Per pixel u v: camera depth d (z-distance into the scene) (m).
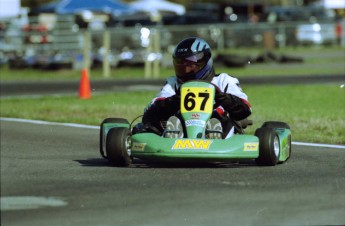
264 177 27.75
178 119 30.11
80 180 27.28
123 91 74.44
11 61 107.25
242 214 22.11
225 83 31.78
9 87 80.19
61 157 34.62
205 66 31.61
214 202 23.55
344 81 84.06
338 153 35.81
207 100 30.44
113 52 113.50
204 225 21.02
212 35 127.88
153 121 31.81
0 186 26.30
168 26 135.50
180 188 25.56
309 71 101.38
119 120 32.22
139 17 135.75
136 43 116.38
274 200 23.80
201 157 28.38
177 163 31.50
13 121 50.25
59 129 46.00
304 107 57.03
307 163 32.12
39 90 76.56
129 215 22.17
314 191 25.19
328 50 132.75
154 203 23.47
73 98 66.06
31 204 23.55
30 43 113.94
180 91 30.81
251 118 48.34
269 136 30.11
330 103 60.59
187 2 191.88
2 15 119.62
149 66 97.88
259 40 131.62
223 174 28.33
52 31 114.19
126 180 27.11
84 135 43.31
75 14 125.25
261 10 163.75
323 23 136.62
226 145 28.66
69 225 21.12
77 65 106.94
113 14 141.38
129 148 30.41
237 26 130.25
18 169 30.33
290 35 134.38
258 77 91.94
